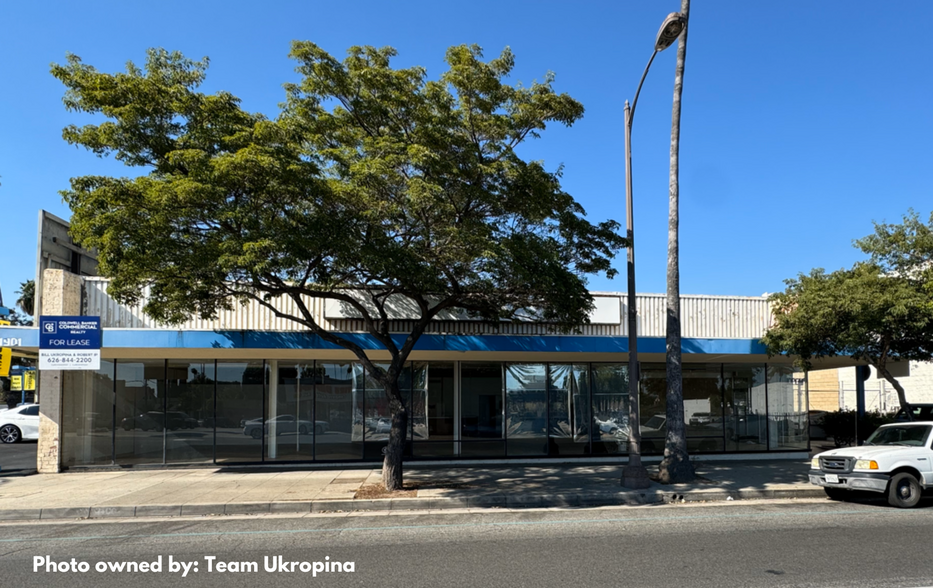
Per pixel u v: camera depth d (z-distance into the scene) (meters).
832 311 15.63
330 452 17.84
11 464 18.89
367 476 15.20
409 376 18.42
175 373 17.61
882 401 32.78
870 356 17.19
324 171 13.15
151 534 9.80
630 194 14.07
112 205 11.09
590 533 9.55
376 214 11.63
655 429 19.62
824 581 6.86
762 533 9.47
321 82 12.78
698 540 9.00
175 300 12.59
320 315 16.95
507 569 7.47
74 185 11.12
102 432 17.09
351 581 7.06
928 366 30.67
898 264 17.30
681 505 12.21
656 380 19.88
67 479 15.17
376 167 11.26
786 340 16.61
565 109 13.13
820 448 21.27
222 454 17.48
